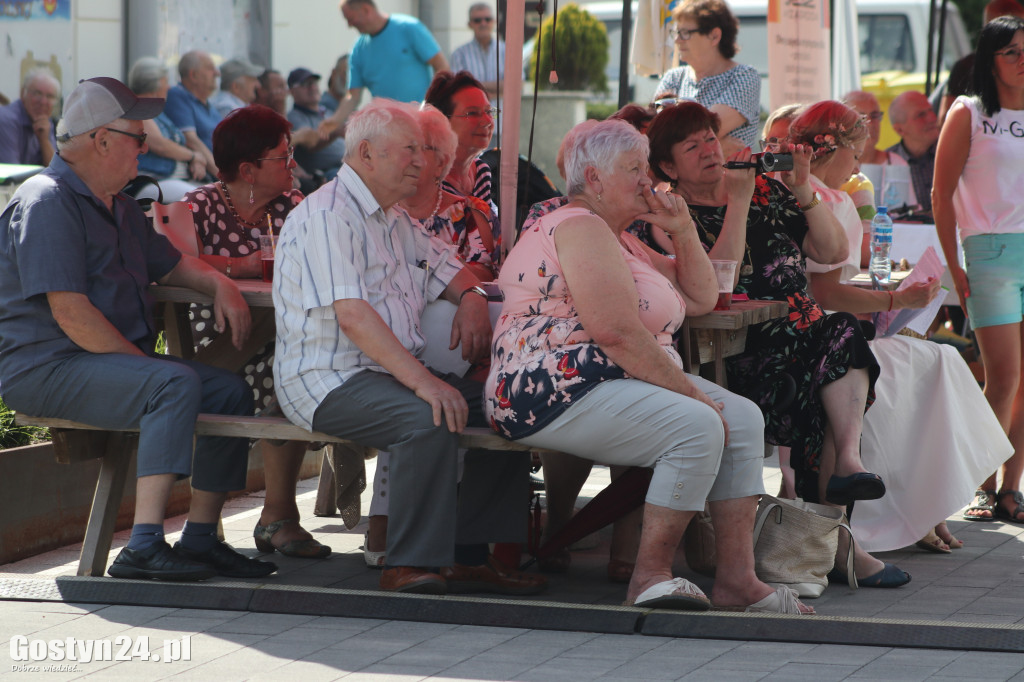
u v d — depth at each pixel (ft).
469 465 37.96
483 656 31.12
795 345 40.98
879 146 103.60
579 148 36.42
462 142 48.65
